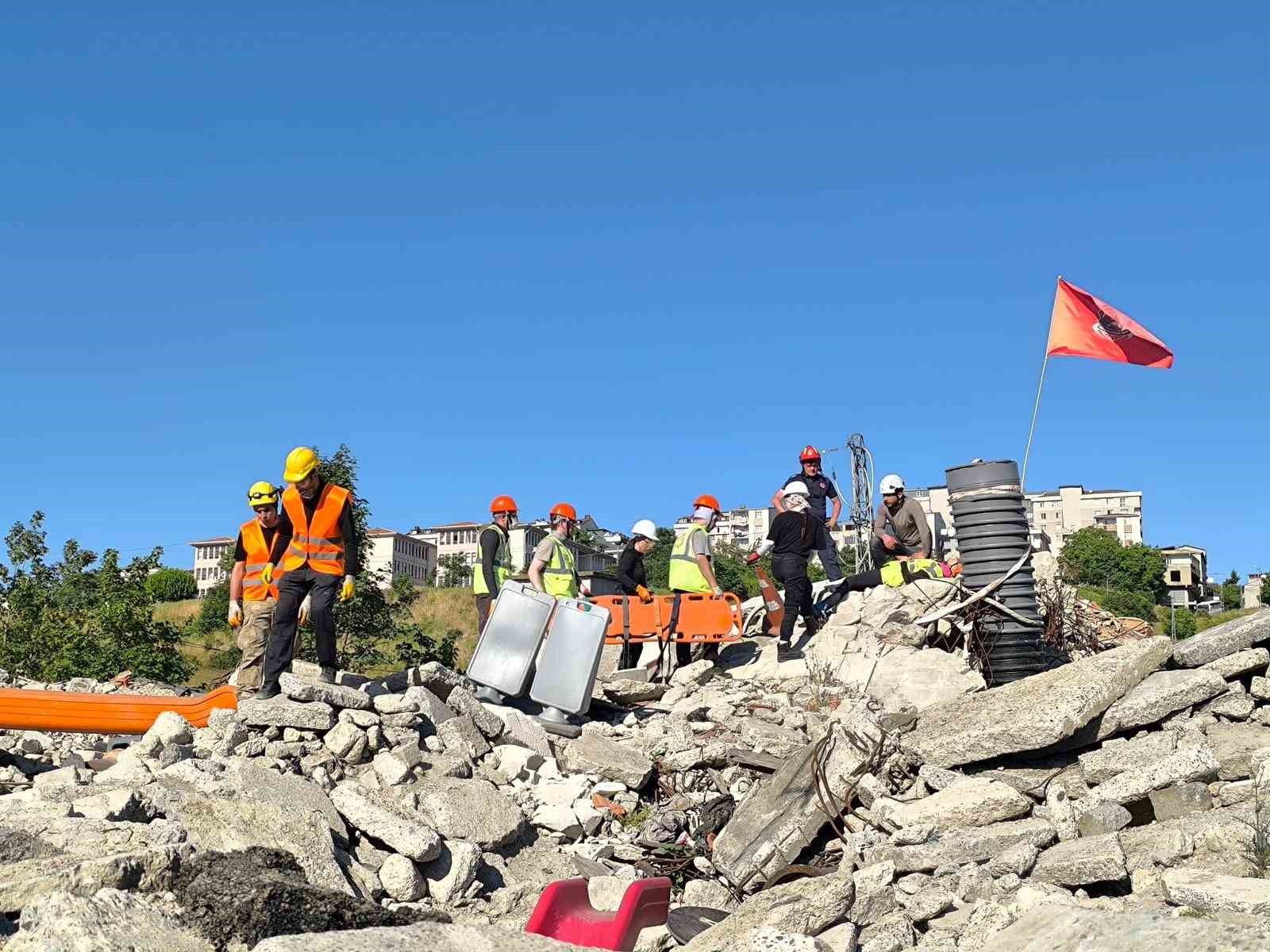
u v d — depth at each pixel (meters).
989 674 12.10
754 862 8.66
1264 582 81.75
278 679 9.80
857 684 12.09
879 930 6.66
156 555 24.42
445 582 80.00
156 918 4.96
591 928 5.17
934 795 8.61
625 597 13.96
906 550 14.79
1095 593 60.72
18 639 23.11
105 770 8.75
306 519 10.23
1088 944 4.56
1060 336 12.63
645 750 10.63
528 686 11.54
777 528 13.30
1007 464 12.32
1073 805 8.39
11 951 4.51
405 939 4.35
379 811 8.07
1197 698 9.30
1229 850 7.29
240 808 7.46
